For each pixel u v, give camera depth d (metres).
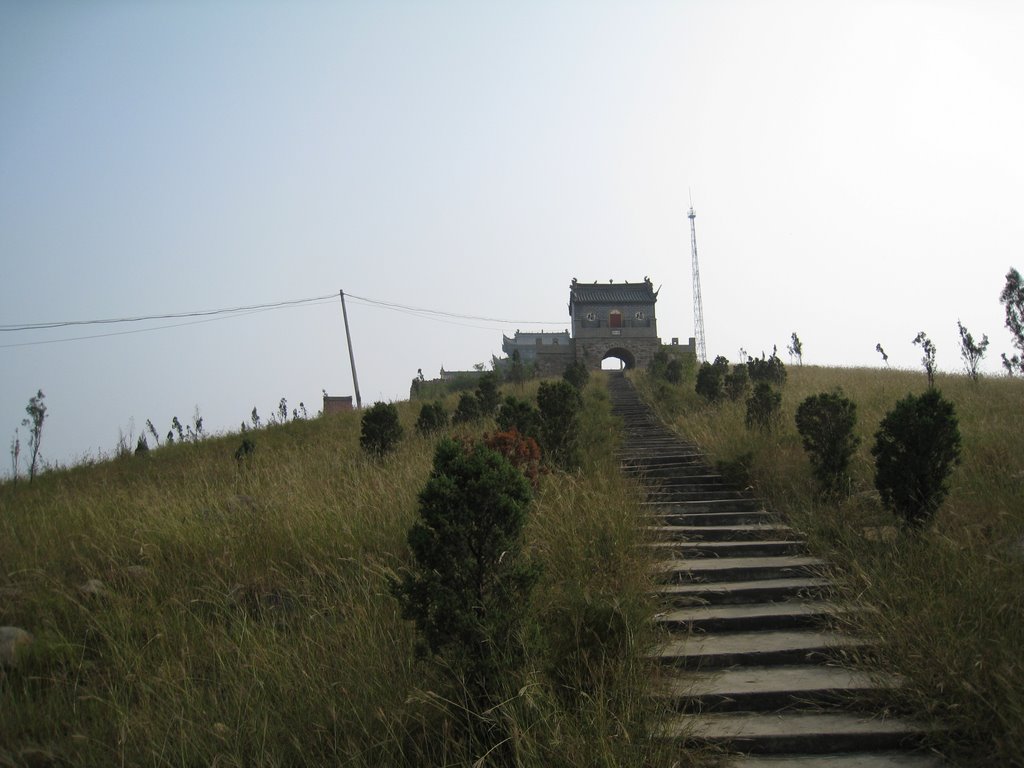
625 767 4.06
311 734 4.70
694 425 16.59
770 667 5.64
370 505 9.16
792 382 22.39
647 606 6.22
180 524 8.82
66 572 7.99
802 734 4.60
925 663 5.04
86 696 5.08
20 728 5.09
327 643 5.87
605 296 57.50
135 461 19.08
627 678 4.95
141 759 4.61
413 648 5.21
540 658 4.89
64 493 12.89
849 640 5.75
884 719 4.78
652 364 37.00
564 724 4.39
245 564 7.82
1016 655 4.79
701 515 9.44
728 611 6.64
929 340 16.66
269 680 5.37
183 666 5.71
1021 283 18.39
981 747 4.32
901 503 7.88
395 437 15.76
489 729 4.45
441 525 4.82
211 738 4.71
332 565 7.62
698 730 4.64
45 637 6.28
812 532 8.38
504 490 5.06
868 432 11.93
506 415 12.98
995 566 6.21
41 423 16.52
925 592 6.04
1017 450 9.66
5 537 8.98
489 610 4.76
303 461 14.75
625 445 15.52
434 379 41.81
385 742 4.43
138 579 7.52
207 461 17.02
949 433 7.77
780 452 11.45
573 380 30.55
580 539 7.59
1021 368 18.75
